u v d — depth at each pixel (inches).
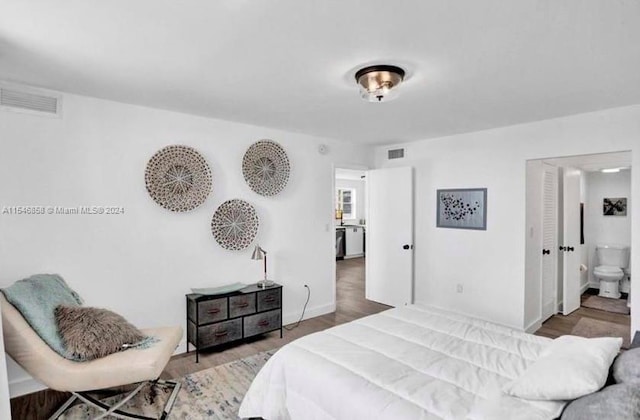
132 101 112.9
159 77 91.7
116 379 81.0
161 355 87.9
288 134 159.2
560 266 181.2
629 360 54.2
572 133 127.4
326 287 175.9
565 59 79.4
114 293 114.0
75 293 99.7
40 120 100.7
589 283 219.1
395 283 185.8
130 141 116.2
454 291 164.4
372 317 102.0
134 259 117.7
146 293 120.3
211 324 124.2
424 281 176.9
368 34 68.7
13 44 72.6
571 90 100.3
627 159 143.5
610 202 209.6
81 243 108.0
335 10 60.3
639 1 56.4
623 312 176.1
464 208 159.6
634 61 80.0
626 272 203.2
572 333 149.5
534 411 52.8
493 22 63.7
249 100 111.1
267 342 137.4
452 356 75.4
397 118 132.6
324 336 88.0
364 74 86.0
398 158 188.1
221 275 138.4
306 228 167.0
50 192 102.6
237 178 142.8
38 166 100.7
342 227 351.3
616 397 45.3
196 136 131.0
